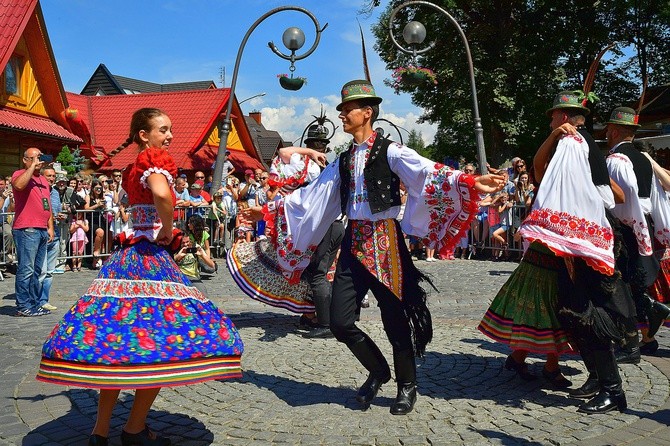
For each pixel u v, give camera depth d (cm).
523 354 435
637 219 453
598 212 371
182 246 315
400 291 367
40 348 532
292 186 552
